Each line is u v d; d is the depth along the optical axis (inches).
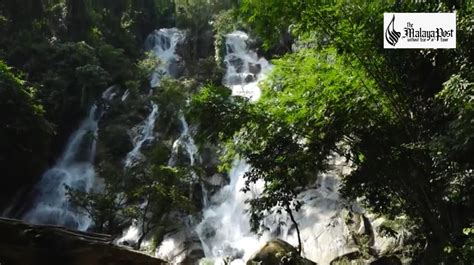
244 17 292.4
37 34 921.5
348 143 297.4
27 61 864.3
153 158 716.0
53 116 829.8
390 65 262.8
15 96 673.0
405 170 278.2
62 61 886.4
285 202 344.5
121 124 860.0
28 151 730.2
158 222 624.4
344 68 278.8
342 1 259.4
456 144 205.6
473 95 205.5
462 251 226.1
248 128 312.0
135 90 923.4
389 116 279.9
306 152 308.2
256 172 340.8
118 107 904.9
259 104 319.6
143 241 615.2
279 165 324.5
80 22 1014.4
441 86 257.6
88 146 832.9
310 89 283.1
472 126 196.2
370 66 262.1
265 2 267.0
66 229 163.3
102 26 1091.9
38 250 154.7
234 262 554.3
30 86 800.9
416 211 311.3
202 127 307.7
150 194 583.2
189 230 635.5
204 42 1123.9
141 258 172.2
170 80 895.7
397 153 261.1
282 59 356.8
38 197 773.3
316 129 291.4
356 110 265.4
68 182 776.3
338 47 257.8
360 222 498.9
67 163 828.6
